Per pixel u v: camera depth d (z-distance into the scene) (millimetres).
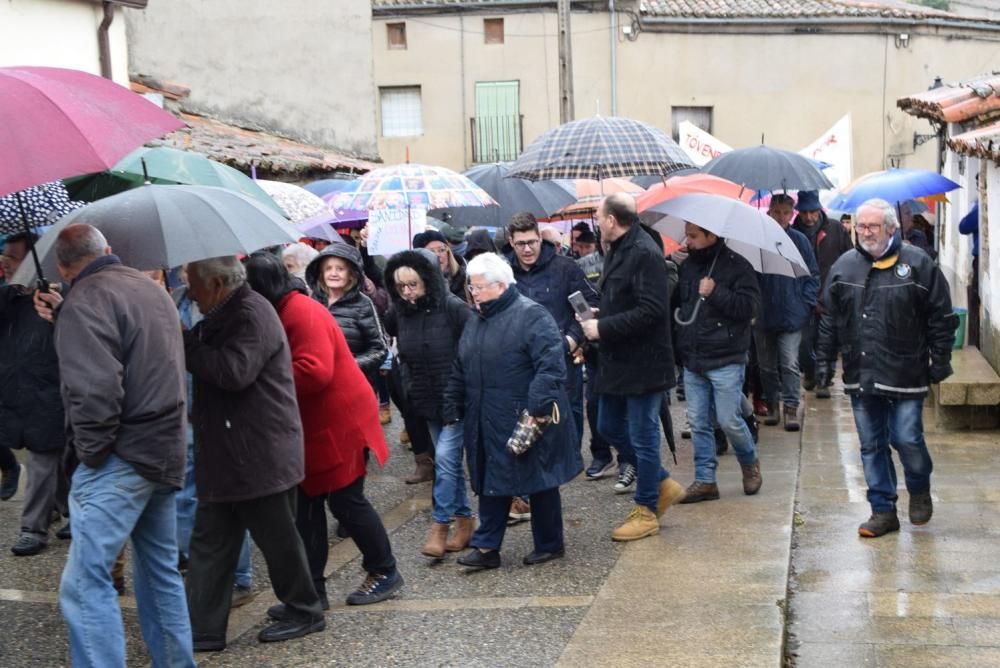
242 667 5164
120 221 4773
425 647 5316
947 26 28656
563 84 22516
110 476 4496
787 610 5734
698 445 7668
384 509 8031
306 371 5520
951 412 10086
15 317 6859
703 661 4906
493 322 6238
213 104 20672
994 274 10844
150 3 20344
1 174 4066
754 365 10414
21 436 6820
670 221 8562
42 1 11445
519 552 6828
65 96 4332
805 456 9156
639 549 6625
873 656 5199
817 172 10219
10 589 6316
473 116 27422
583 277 7910
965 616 5617
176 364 4613
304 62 21016
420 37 27406
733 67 27750
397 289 7145
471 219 10188
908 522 7230
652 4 27734
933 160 28828
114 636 4484
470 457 6312
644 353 6688
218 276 5043
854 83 28172
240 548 5426
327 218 8398
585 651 5090
